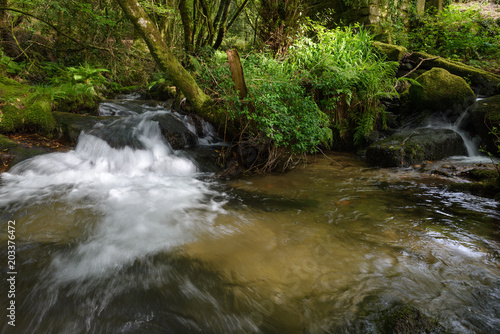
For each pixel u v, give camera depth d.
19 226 3.00
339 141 6.45
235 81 4.42
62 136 5.44
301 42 6.42
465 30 10.27
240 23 11.80
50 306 1.99
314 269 2.39
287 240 2.85
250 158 5.20
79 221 3.16
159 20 9.07
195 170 5.00
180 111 6.75
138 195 3.93
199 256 2.58
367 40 6.87
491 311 1.92
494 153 5.65
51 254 2.55
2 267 2.35
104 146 4.93
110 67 8.23
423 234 2.94
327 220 3.27
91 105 6.55
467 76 7.46
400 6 10.90
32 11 7.06
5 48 7.69
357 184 4.45
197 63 5.36
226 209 3.56
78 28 7.72
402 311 1.89
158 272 2.36
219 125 5.07
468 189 4.11
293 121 4.64
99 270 2.36
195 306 2.02
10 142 4.80
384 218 3.31
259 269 2.40
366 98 6.17
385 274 2.31
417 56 8.20
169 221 3.22
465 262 2.46
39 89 5.87
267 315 1.94
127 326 1.85
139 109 7.20
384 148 5.41
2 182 4.07
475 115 5.96
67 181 4.28
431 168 5.00
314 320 1.88
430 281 2.22
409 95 7.03
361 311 1.93
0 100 5.28
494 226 3.11
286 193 4.10
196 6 8.81
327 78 5.62
